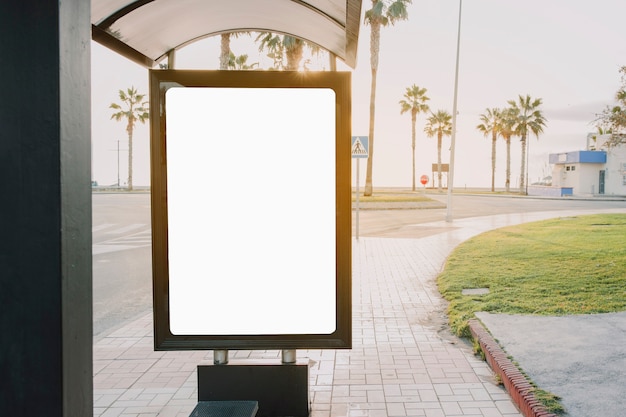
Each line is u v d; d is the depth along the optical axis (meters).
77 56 1.48
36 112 1.39
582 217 22.50
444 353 5.34
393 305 7.54
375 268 10.74
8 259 1.40
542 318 6.08
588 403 3.72
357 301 7.80
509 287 8.09
